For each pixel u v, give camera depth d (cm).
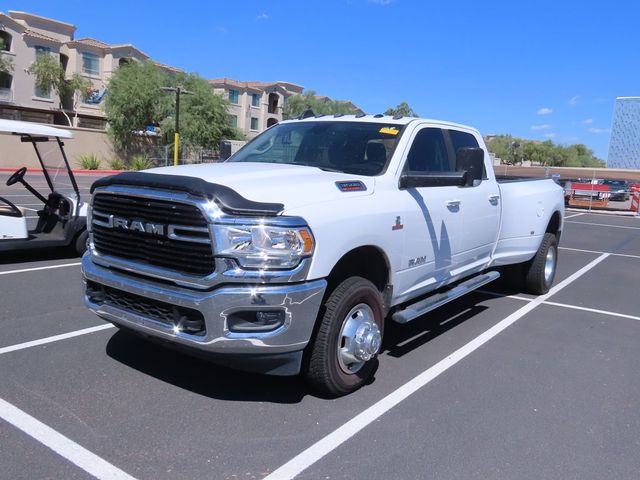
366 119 557
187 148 4684
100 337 539
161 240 390
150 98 4556
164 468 327
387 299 475
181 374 460
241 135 5394
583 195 2734
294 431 377
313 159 524
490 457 356
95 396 414
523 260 746
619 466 354
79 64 5641
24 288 716
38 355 489
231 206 363
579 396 457
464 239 584
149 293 391
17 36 5109
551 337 612
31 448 341
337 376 417
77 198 904
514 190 702
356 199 432
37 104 5312
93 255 444
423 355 537
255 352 371
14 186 2133
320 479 324
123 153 4716
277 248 364
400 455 354
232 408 406
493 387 467
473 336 603
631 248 1412
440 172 532
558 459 358
